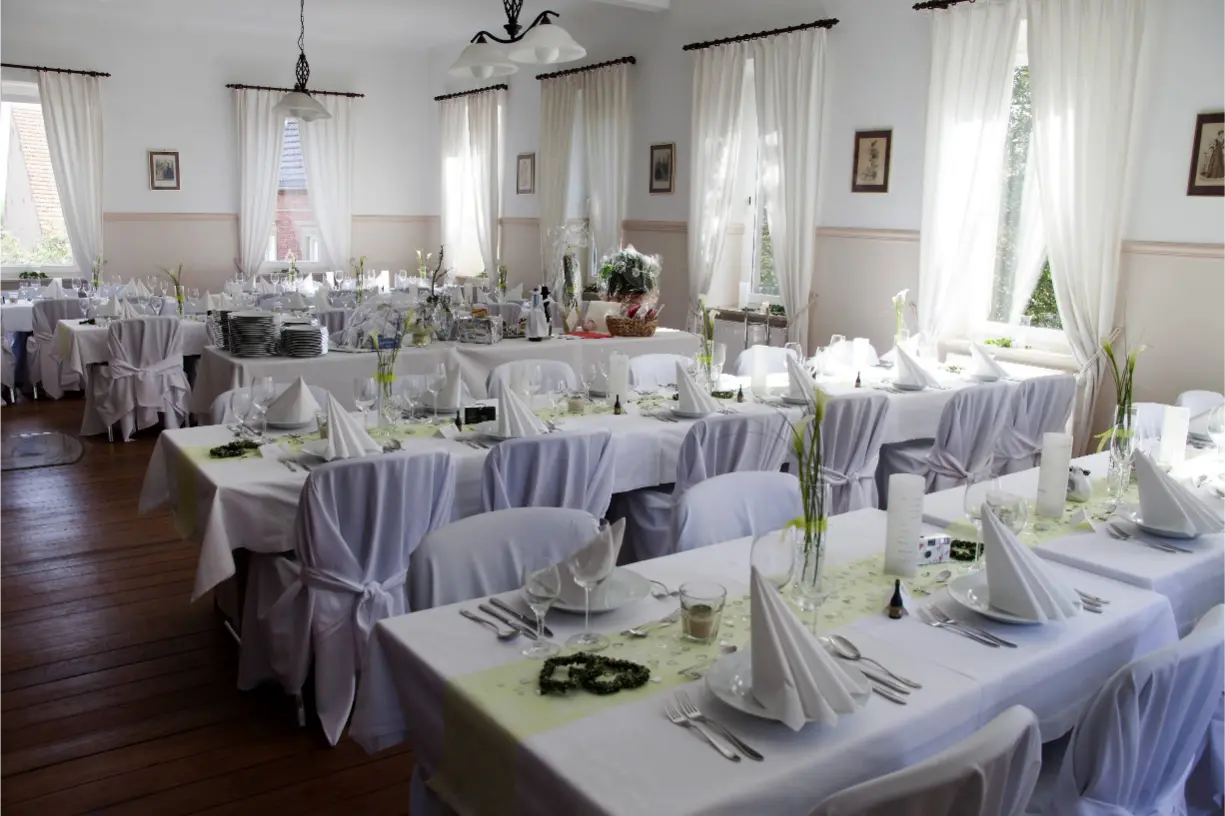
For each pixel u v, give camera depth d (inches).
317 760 109.7
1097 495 117.7
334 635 108.2
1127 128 200.4
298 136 438.0
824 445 155.3
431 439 136.7
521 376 161.5
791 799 56.1
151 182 400.2
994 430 173.0
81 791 102.3
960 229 234.7
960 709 65.4
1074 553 95.3
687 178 319.0
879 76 253.8
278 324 209.0
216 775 106.1
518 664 68.6
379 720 74.8
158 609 150.7
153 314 299.3
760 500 108.3
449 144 446.3
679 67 317.7
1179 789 74.1
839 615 78.9
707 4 303.6
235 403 136.2
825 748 58.4
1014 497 91.8
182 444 129.1
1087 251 209.0
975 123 229.5
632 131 339.9
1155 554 95.3
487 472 119.7
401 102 457.4
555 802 55.6
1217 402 169.5
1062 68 207.8
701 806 52.4
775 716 59.5
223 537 110.2
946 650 72.7
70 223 382.0
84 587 159.2
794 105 271.9
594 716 61.6
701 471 141.5
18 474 226.4
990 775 53.1
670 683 66.3
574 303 273.4
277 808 100.8
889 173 254.2
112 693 123.6
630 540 154.2
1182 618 92.9
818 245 276.5
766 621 61.1
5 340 308.2
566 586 77.7
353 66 441.7
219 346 215.9
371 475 104.1
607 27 347.3
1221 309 191.9
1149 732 66.0
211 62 406.3
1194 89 192.2
